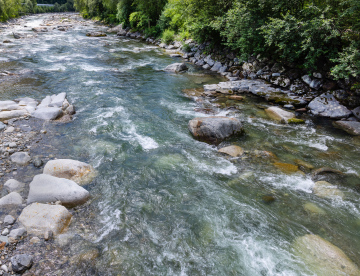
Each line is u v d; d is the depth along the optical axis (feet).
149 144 24.61
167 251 13.48
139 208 16.49
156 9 101.30
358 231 15.08
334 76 31.60
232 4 50.01
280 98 35.40
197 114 32.04
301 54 37.47
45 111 28.71
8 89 36.88
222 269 12.59
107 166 20.68
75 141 24.27
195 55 65.77
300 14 36.52
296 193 18.25
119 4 116.16
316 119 31.07
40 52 65.10
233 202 17.34
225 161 22.18
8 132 24.64
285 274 12.34
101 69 52.08
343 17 31.89
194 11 59.47
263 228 15.24
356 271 12.42
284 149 24.41
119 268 12.34
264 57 44.37
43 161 20.61
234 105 35.12
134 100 36.17
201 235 14.60
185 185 18.95
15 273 11.41
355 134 27.35
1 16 155.94
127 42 90.89
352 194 18.10
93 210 15.98
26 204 15.72
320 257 13.24
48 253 12.64
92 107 32.78
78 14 298.15
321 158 22.89
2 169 19.19
